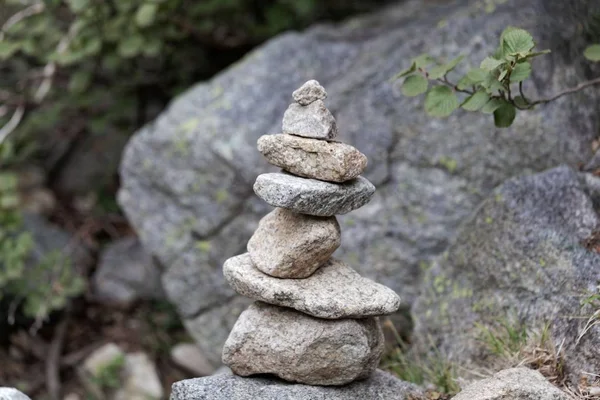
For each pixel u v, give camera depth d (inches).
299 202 56.7
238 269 59.3
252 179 81.0
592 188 67.5
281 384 59.4
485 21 77.5
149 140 85.0
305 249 58.2
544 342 63.1
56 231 108.1
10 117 107.2
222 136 82.4
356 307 58.1
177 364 93.0
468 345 67.2
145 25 90.7
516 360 63.3
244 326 59.4
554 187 67.7
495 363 65.0
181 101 86.4
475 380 64.2
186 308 83.7
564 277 64.2
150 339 95.6
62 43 92.9
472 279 69.1
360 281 60.0
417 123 76.7
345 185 58.1
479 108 63.4
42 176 120.3
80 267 103.0
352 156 57.4
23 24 93.9
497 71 62.6
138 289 101.7
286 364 58.6
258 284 58.3
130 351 94.0
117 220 112.5
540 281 65.2
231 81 86.6
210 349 83.3
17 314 96.6
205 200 82.7
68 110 109.8
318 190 56.8
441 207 75.2
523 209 67.9
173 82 109.3
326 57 87.2
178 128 84.3
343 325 58.4
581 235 65.6
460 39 77.5
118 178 118.3
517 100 65.3
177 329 97.9
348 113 79.4
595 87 74.2
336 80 83.9
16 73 109.0
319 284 58.9
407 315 75.7
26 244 90.6
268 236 59.4
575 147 71.7
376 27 91.2
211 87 86.8
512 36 61.4
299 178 57.8
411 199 76.1
